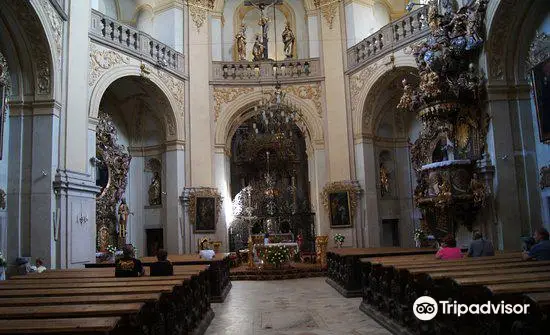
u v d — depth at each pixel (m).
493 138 12.00
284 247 16.53
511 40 11.98
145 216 19.81
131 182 19.70
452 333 5.83
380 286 8.39
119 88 18.31
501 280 4.98
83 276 7.65
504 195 11.80
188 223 18.80
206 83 19.98
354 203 19.03
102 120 17.36
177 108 18.91
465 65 12.62
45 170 12.17
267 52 21.94
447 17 12.77
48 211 12.02
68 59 13.22
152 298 4.95
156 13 20.11
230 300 11.49
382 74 17.83
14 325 3.64
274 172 24.72
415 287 6.61
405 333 6.83
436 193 12.73
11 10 11.28
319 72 20.53
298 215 22.78
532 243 9.45
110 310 4.27
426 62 12.73
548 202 11.52
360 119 19.08
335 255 13.00
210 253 12.87
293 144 24.91
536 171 11.91
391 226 20.38
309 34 21.14
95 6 18.77
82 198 13.30
